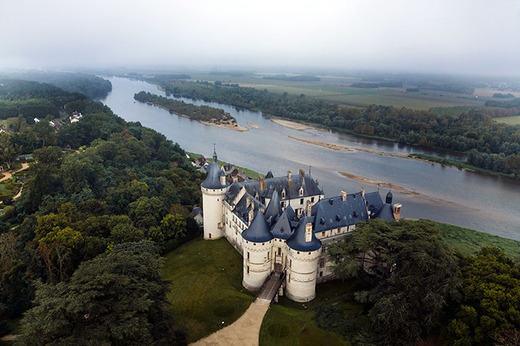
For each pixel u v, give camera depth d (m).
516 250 129.12
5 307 79.50
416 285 71.06
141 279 64.88
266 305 84.31
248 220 100.00
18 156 187.00
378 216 102.00
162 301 67.81
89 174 153.88
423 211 168.38
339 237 99.56
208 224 121.25
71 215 112.81
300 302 88.56
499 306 67.31
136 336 57.16
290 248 87.25
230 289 92.44
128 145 193.25
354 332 74.62
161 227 117.50
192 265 104.94
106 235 108.69
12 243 91.38
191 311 83.25
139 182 147.62
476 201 181.25
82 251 96.19
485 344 64.75
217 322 79.19
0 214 129.25
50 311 54.03
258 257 90.94
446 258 74.25
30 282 84.56
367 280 95.38
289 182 119.19
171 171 179.75
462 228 148.00
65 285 60.94
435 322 70.12
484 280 73.56
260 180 116.19
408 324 68.19
